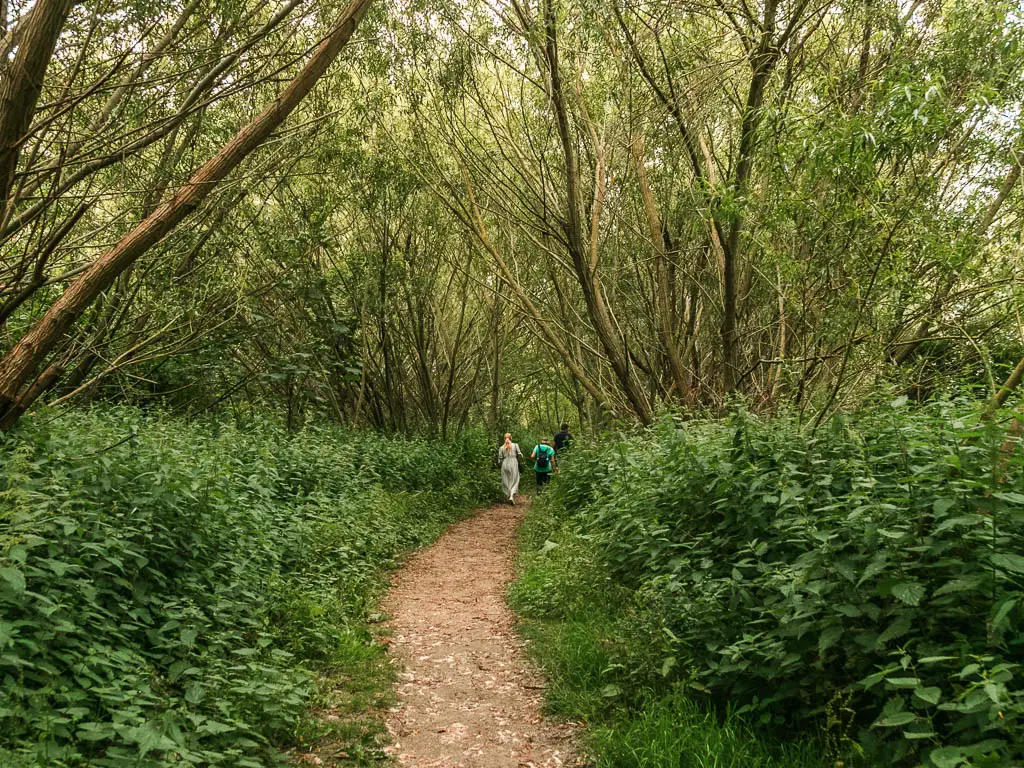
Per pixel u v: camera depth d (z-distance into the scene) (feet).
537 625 21.31
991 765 8.68
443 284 74.54
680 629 15.33
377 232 55.93
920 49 30.19
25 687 11.38
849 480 16.75
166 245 33.04
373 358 63.77
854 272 25.26
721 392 41.39
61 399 24.30
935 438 15.40
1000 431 11.03
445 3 39.73
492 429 87.35
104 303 32.96
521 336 91.20
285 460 35.09
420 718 15.11
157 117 25.29
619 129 41.75
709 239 41.73
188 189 18.35
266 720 13.03
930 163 28.27
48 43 15.90
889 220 23.71
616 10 34.86
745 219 32.19
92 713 11.37
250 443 34.58
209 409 47.26
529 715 15.23
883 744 10.84
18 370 17.53
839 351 28.91
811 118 24.20
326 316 52.03
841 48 36.40
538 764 12.97
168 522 17.78
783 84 32.71
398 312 63.31
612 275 49.37
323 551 26.20
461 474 61.31
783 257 27.48
